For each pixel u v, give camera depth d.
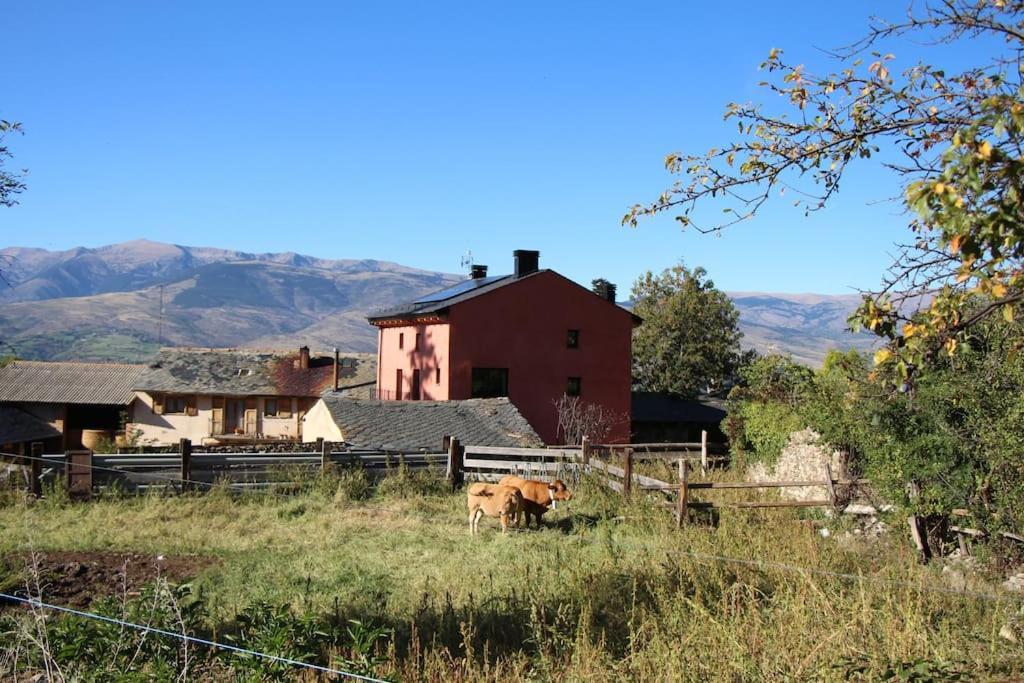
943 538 12.91
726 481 20.22
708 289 61.94
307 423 35.41
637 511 16.16
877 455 12.92
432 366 42.75
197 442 53.00
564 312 43.81
